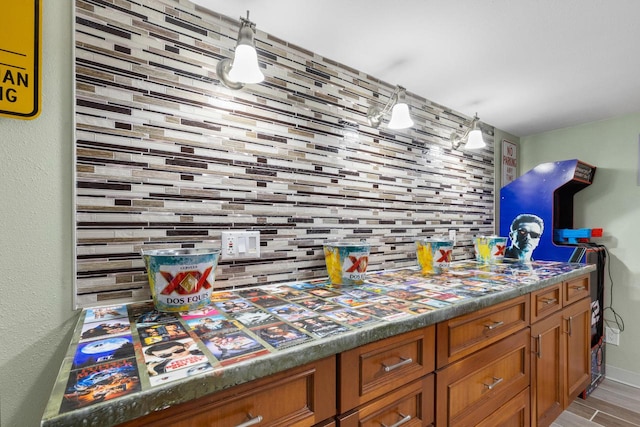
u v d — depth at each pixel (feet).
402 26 3.96
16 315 2.60
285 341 2.24
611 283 7.24
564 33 4.09
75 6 2.87
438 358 3.10
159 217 3.30
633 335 6.94
